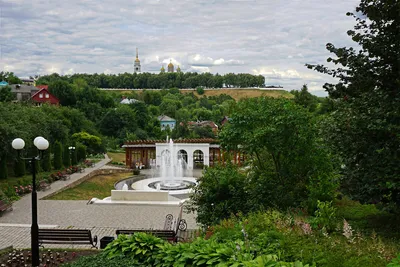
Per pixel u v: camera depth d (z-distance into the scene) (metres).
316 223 9.21
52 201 20.56
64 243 10.92
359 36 9.61
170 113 74.50
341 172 10.84
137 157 40.03
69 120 49.34
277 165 15.05
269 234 7.31
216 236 7.93
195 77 125.75
